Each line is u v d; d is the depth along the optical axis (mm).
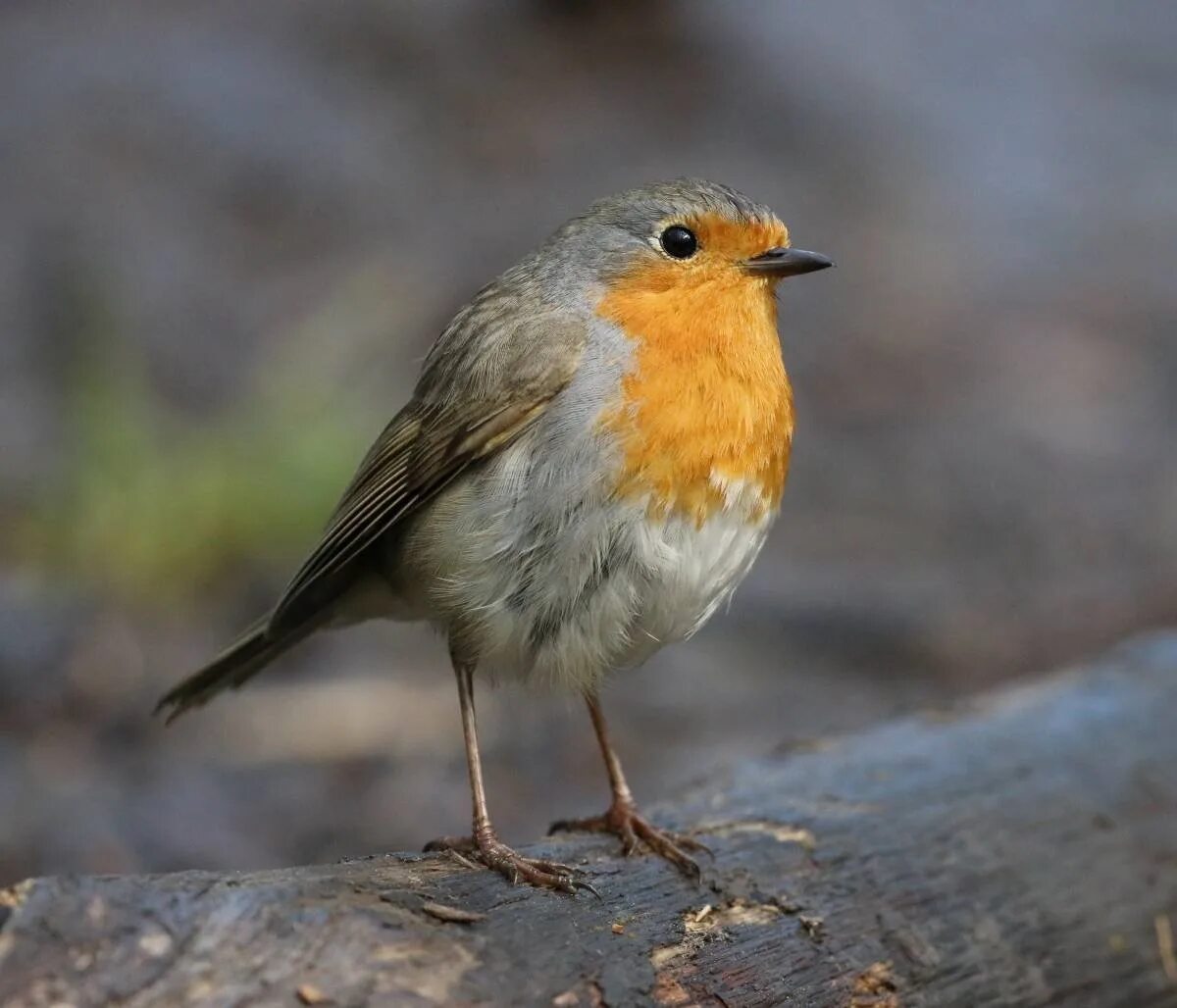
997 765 7578
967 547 14844
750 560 6812
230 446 13703
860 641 13188
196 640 12344
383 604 7633
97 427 13289
